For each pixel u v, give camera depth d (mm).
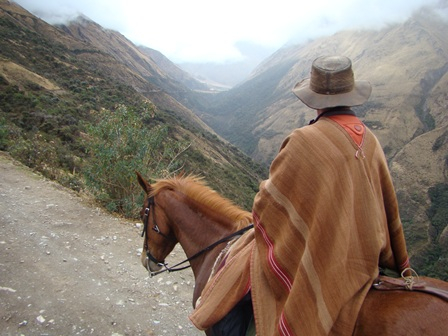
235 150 101875
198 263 3412
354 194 1909
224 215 3369
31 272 5734
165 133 9820
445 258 62688
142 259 3912
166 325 5004
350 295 1872
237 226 3240
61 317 4844
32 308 4930
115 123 9359
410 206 103250
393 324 1784
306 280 1905
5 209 7895
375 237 1926
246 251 2654
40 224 7449
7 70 45750
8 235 6812
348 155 1922
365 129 2062
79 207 8570
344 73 2031
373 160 2008
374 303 1916
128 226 7988
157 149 9977
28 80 45500
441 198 102188
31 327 4609
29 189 9227
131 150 9133
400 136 166250
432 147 124375
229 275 2613
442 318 1716
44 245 6621
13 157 11836
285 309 1960
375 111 188125
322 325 1857
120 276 6004
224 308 2516
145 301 5445
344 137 1960
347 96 2053
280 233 2072
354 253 1903
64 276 5762
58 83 55062
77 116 34594
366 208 1922
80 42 134125
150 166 9789
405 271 2205
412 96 196375
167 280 6016
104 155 8859
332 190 1890
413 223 91188
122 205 8883
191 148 49062
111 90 62562
